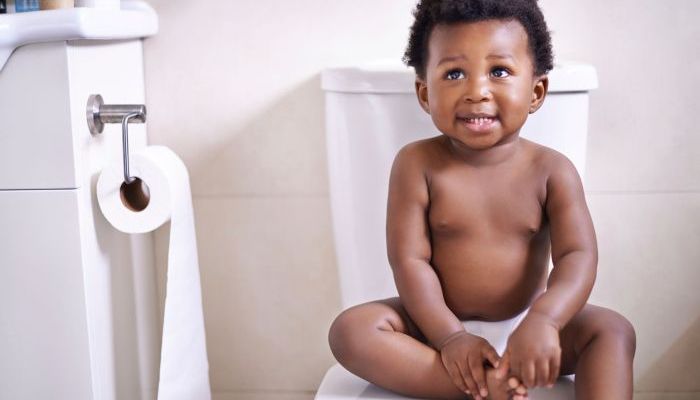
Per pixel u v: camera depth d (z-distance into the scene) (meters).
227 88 1.32
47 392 1.09
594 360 0.84
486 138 0.90
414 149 0.98
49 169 1.03
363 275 1.14
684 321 1.34
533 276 0.96
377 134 1.09
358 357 0.87
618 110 1.29
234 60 1.31
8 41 0.99
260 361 1.40
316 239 1.35
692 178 1.30
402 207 0.96
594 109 1.29
